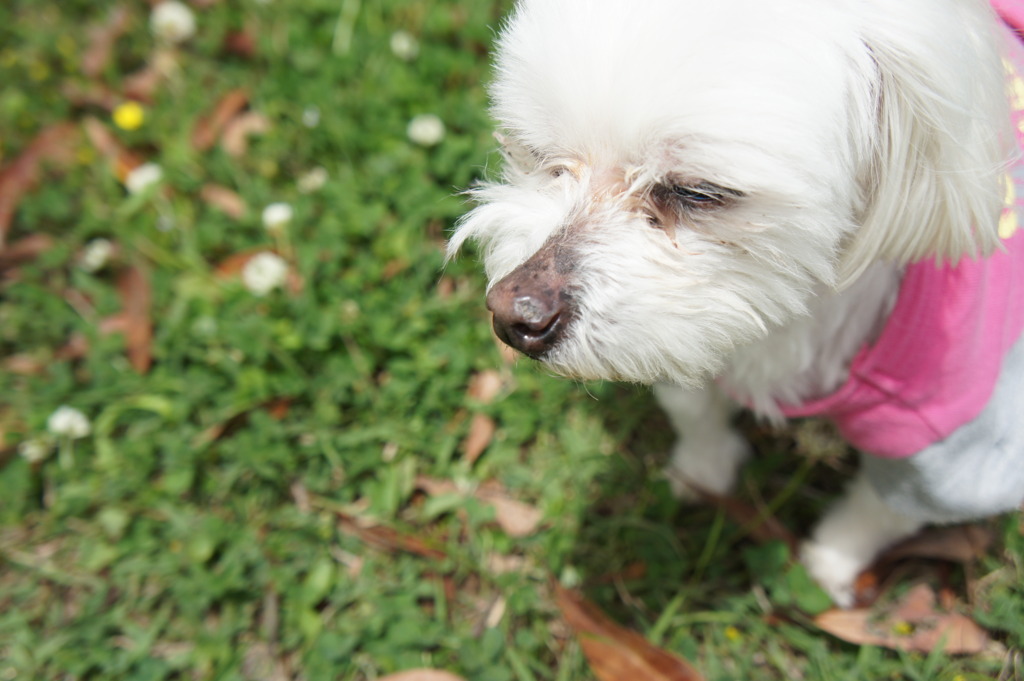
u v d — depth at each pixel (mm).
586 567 488
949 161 375
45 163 604
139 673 466
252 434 516
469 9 628
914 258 391
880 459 421
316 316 530
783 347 417
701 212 386
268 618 477
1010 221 389
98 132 609
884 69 375
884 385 402
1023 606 460
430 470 513
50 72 638
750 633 470
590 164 397
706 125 365
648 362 397
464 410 526
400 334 531
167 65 632
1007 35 409
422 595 483
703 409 472
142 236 570
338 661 465
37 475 517
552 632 474
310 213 563
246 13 646
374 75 608
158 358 540
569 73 380
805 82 365
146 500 505
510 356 513
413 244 554
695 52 365
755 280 392
